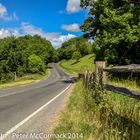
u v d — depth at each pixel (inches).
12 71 3329.2
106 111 293.0
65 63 7391.7
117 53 1296.8
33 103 653.9
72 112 427.8
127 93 230.4
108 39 1274.6
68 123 346.3
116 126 255.9
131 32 1178.0
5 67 3302.2
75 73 3902.6
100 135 274.1
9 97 815.7
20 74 3326.8
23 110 527.5
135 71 221.0
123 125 246.4
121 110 258.8
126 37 1190.3
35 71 4062.5
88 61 5270.7
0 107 569.6
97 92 357.1
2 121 407.2
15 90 1189.1
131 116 233.3
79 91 805.9
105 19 1285.7
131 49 1282.0
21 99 753.0
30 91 1114.7
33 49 5880.9
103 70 346.0
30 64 4055.1
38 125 377.4
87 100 438.0
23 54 3425.2
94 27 1537.9
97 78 366.0
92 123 317.7
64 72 4623.5
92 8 1486.2
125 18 1216.8
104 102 307.7
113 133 255.3
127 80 346.9
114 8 1371.8
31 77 2992.1
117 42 1218.0
